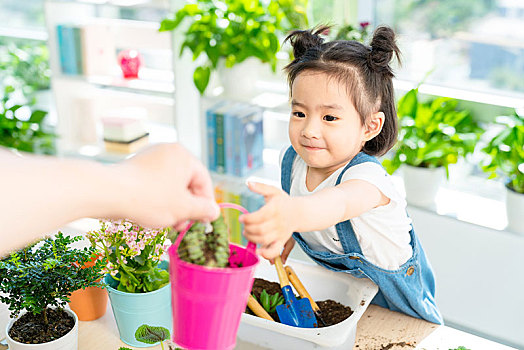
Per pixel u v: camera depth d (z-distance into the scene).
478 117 2.19
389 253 1.17
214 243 0.69
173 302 0.70
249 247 0.73
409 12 2.28
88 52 2.59
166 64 2.68
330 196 0.94
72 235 1.40
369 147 1.24
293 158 1.31
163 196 0.58
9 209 0.49
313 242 1.28
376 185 1.08
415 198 2.14
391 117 1.19
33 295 0.97
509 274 1.99
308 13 2.36
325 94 1.07
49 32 2.56
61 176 0.52
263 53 2.11
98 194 0.53
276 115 2.56
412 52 2.31
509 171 1.95
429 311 1.22
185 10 2.20
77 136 2.75
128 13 2.72
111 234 1.04
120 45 2.73
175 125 2.44
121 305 1.04
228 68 2.25
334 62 1.08
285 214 0.75
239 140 2.25
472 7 2.15
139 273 1.06
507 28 2.11
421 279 1.26
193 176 0.61
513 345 2.05
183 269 0.66
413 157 2.06
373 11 2.35
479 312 2.09
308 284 1.26
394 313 1.24
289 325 1.11
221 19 2.21
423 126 2.12
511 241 1.95
